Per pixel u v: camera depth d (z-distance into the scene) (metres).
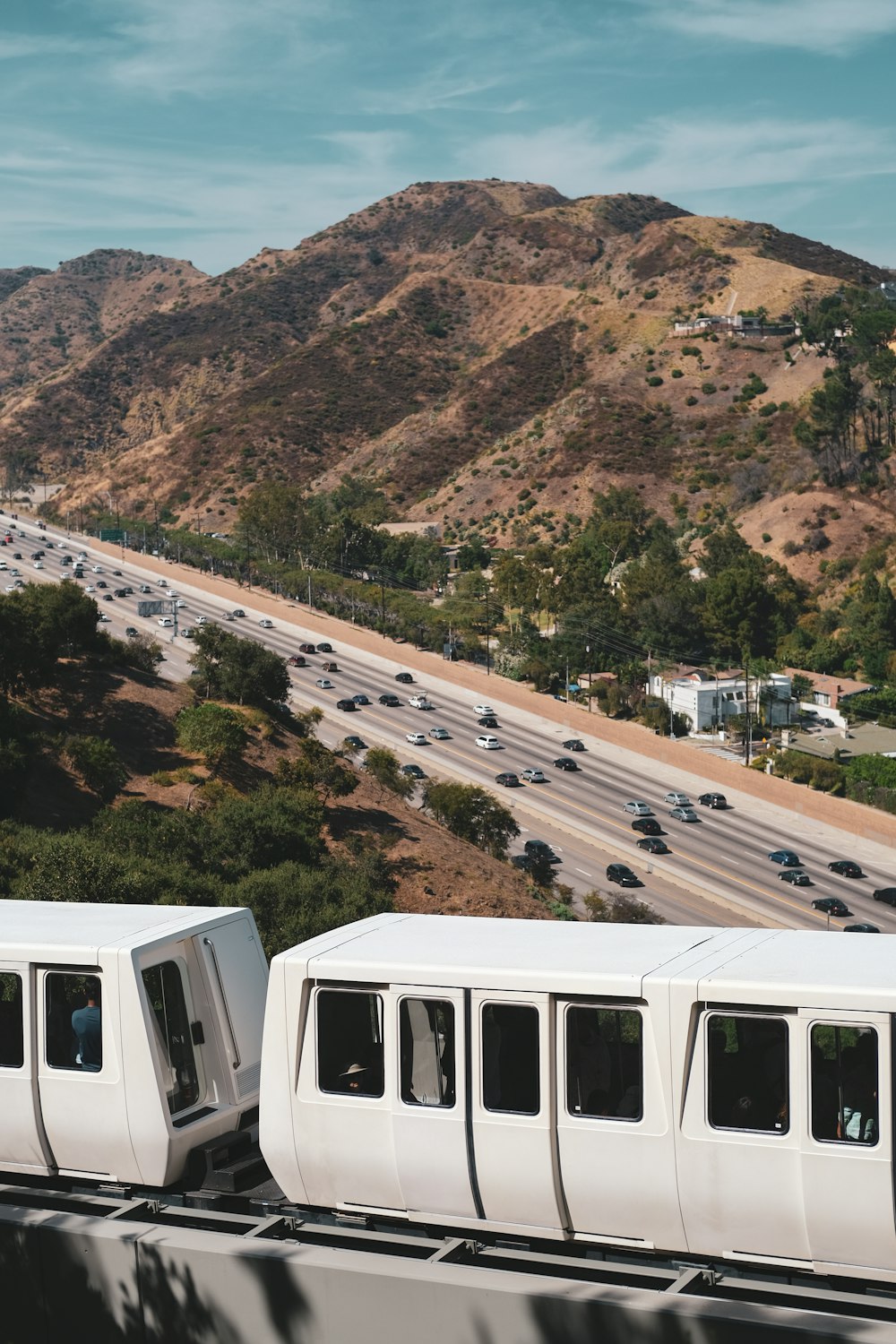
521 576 148.12
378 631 145.62
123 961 9.95
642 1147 8.52
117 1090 10.02
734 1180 8.30
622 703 116.88
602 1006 8.65
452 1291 8.17
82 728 78.56
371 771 88.62
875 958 8.64
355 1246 9.32
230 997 10.66
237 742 75.44
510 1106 8.88
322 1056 9.43
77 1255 9.29
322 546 176.75
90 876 30.56
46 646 85.50
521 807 94.44
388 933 10.14
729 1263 8.50
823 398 188.38
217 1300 8.81
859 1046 8.00
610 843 87.56
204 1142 10.26
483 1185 8.95
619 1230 8.72
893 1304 7.80
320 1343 8.55
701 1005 8.41
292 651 136.88
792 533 174.62
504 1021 8.88
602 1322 7.80
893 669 128.12
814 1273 8.25
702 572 163.25
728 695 112.44
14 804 57.84
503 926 10.20
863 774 98.44
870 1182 7.93
